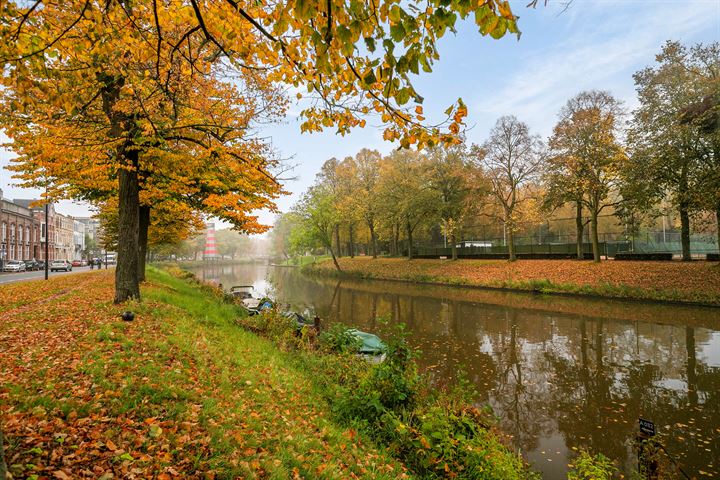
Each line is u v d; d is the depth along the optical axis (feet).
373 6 8.91
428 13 8.84
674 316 55.16
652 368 35.63
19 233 161.99
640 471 17.48
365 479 13.98
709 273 67.36
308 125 14.61
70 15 14.65
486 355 41.04
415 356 21.72
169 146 35.06
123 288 32.32
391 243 188.34
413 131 12.44
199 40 18.66
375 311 70.49
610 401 29.09
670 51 70.74
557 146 88.02
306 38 9.91
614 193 104.99
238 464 12.24
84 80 17.06
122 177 32.40
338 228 201.05
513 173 108.27
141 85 18.63
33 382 14.94
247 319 39.60
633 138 75.10
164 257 273.75
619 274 79.20
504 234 139.03
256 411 17.15
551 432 24.89
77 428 12.19
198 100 25.40
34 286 49.14
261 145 29.25
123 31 13.52
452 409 19.93
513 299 77.36
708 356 38.19
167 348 21.72
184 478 10.96
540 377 34.40
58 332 22.62
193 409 15.26
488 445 17.02
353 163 183.21
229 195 39.99
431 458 15.57
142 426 13.21
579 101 89.15
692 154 65.00
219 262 399.03
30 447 10.71
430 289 100.73
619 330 49.34
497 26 7.85
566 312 61.72
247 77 23.03
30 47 11.62
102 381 15.58
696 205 66.69
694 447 22.52
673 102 69.21
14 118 24.95
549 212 103.40
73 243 256.32
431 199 124.88
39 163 31.35
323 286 120.47
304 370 26.30
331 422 18.88
